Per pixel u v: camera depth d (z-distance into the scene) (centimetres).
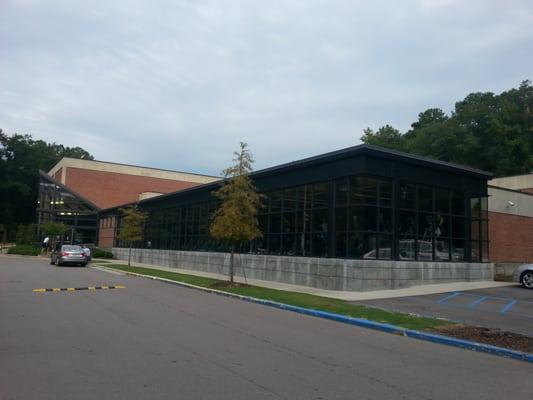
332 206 1927
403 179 1928
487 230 2275
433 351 856
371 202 1836
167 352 770
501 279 2223
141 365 684
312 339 925
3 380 603
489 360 796
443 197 2098
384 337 979
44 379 609
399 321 1103
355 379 646
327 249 1912
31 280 2034
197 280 2119
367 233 1809
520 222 2702
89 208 5697
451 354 835
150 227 3897
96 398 539
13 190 8356
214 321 1097
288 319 1175
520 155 5266
